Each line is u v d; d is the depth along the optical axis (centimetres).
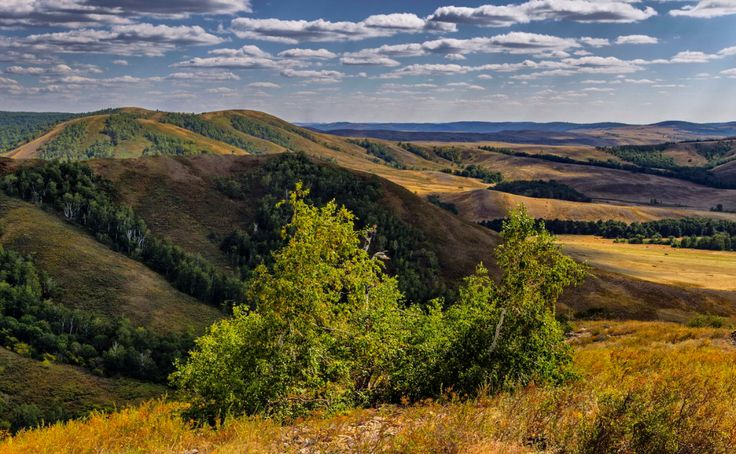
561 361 1407
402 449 808
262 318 1438
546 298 1370
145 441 1145
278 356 1391
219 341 1842
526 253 1344
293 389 1348
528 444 821
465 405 1045
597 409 853
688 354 1989
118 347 11638
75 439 1255
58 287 13375
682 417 759
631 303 11744
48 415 9450
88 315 12638
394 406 1264
